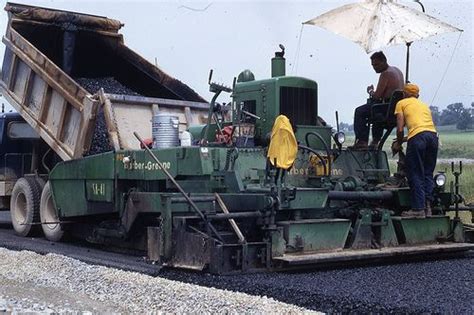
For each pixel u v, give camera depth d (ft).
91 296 23.84
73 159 36.73
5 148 45.27
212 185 29.48
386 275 26.53
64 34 42.91
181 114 39.19
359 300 21.44
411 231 31.53
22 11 41.45
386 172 34.42
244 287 23.77
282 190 27.40
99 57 45.55
